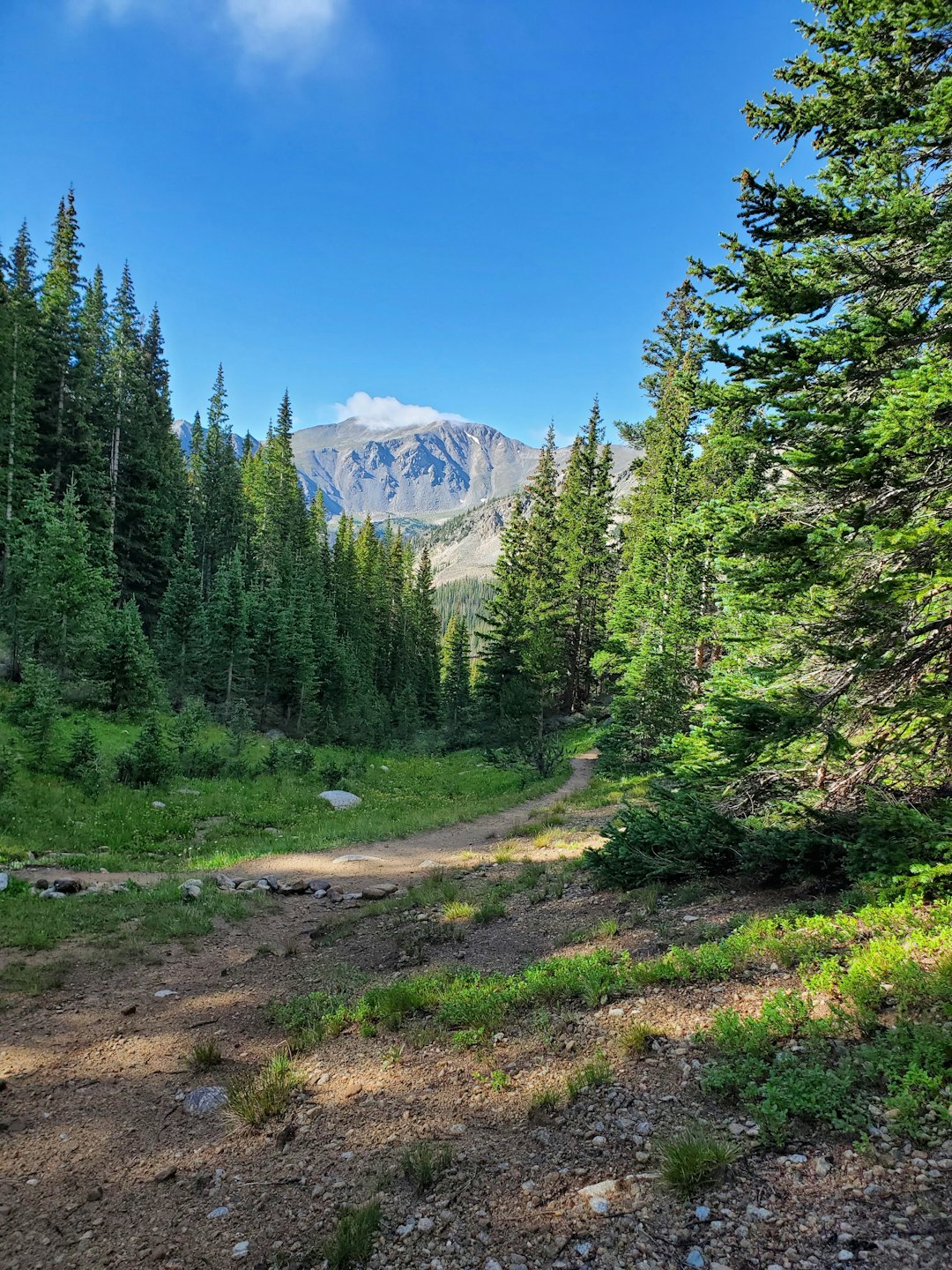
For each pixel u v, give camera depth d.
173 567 48.22
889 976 4.52
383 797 25.48
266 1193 3.84
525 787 27.89
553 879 10.77
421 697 70.69
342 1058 5.39
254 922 9.95
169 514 50.00
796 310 6.77
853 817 7.09
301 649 43.12
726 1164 3.31
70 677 28.02
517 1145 3.90
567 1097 4.24
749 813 8.47
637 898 8.37
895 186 6.47
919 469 6.12
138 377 50.88
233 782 22.48
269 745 33.84
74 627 28.84
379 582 76.56
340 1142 4.25
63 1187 4.02
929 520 5.38
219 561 60.44
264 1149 4.30
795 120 7.49
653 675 23.48
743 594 7.08
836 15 6.86
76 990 7.10
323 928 9.47
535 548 51.16
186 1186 3.99
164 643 38.72
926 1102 3.39
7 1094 5.07
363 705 50.19
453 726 52.41
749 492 7.91
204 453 69.12
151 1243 3.52
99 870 12.46
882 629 6.49
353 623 65.56
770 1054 4.11
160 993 7.11
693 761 8.34
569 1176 3.52
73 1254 3.46
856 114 7.19
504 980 6.36
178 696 37.53
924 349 6.23
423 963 7.55
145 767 19.25
